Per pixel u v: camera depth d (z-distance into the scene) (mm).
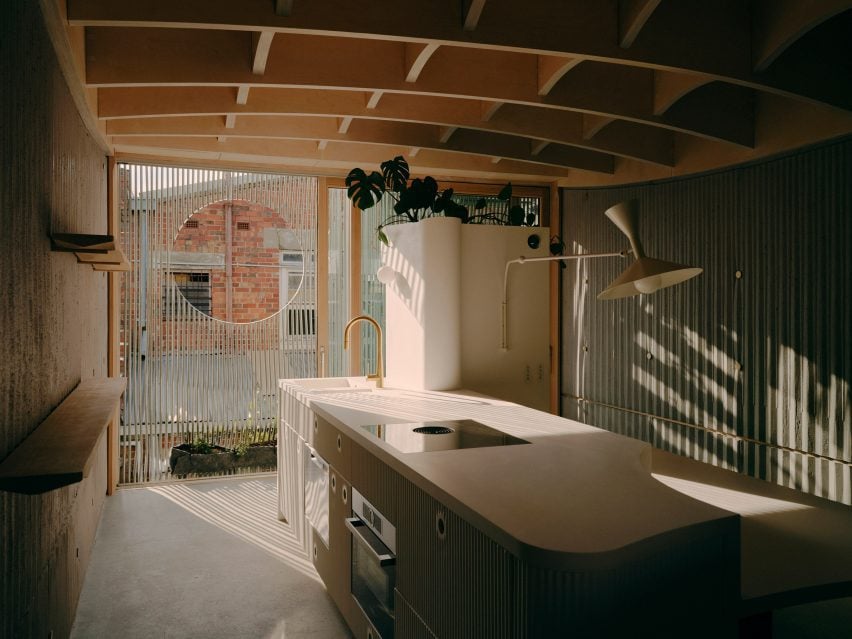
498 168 5477
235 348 5418
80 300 3309
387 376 4301
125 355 5141
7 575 1633
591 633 1408
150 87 3750
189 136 4598
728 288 4512
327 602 3271
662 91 3652
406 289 4086
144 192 5094
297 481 4012
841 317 3762
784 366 4125
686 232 4836
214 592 3365
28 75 2006
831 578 1682
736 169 4410
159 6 2531
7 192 1730
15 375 1819
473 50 3480
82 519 3332
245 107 3852
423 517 1981
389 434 2568
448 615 1794
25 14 1953
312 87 3359
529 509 1617
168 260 5191
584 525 1501
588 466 2074
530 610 1368
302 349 5562
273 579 3529
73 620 2980
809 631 1893
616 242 5441
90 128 3719
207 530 4254
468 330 4125
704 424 4738
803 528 2098
